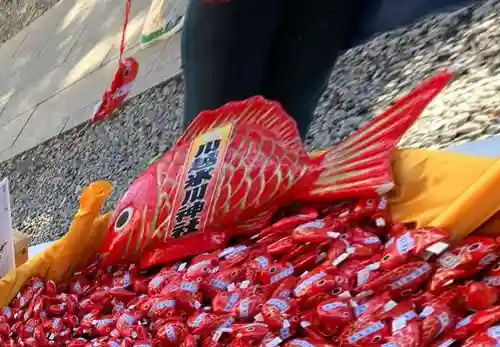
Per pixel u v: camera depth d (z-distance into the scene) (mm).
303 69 1553
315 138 1854
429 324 885
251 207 1281
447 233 1011
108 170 2922
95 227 1605
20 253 1869
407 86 1694
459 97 1563
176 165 1346
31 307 1465
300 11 1473
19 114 4074
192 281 1246
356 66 1889
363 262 1086
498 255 941
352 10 1508
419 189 1173
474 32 1635
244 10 1388
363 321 947
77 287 1519
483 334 824
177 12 2627
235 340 1037
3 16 4855
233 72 1453
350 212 1207
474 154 1368
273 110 1322
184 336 1124
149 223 1356
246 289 1171
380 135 1236
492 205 1036
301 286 1083
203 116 1377
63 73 3783
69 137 3424
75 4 4062
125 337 1216
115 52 3322
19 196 3645
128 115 2920
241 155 1279
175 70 2703
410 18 1441
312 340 972
